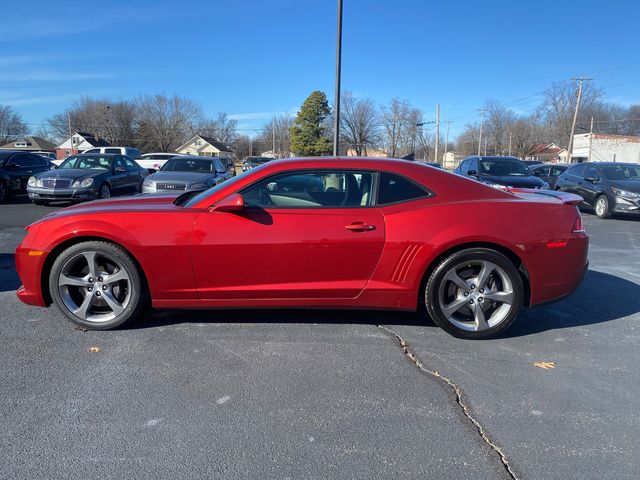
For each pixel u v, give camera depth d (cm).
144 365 339
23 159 1491
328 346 376
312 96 4994
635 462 242
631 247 835
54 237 381
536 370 342
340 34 1280
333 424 272
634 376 336
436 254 376
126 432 261
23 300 399
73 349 363
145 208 396
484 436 263
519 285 384
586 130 7175
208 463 238
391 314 450
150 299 410
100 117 8244
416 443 256
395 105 6006
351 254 377
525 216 384
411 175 394
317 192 389
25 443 250
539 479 229
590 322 442
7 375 322
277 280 381
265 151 9575
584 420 280
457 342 389
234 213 378
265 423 272
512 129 7825
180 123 8331
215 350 365
